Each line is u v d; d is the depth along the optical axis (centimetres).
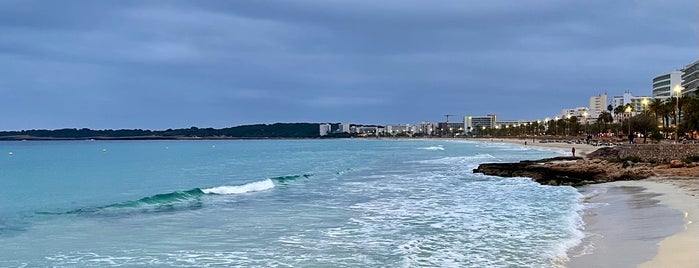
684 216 1994
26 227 2223
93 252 1742
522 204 2733
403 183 4047
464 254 1630
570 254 1555
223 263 1590
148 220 2367
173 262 1609
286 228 2131
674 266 1309
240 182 4388
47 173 5472
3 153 11262
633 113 17062
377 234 1981
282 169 6012
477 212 2483
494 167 4872
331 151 12706
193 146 18288
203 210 2667
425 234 1964
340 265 1544
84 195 3478
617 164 4619
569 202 2762
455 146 16200
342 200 3022
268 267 1539
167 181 4522
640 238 1691
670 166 4156
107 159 8538
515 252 1627
